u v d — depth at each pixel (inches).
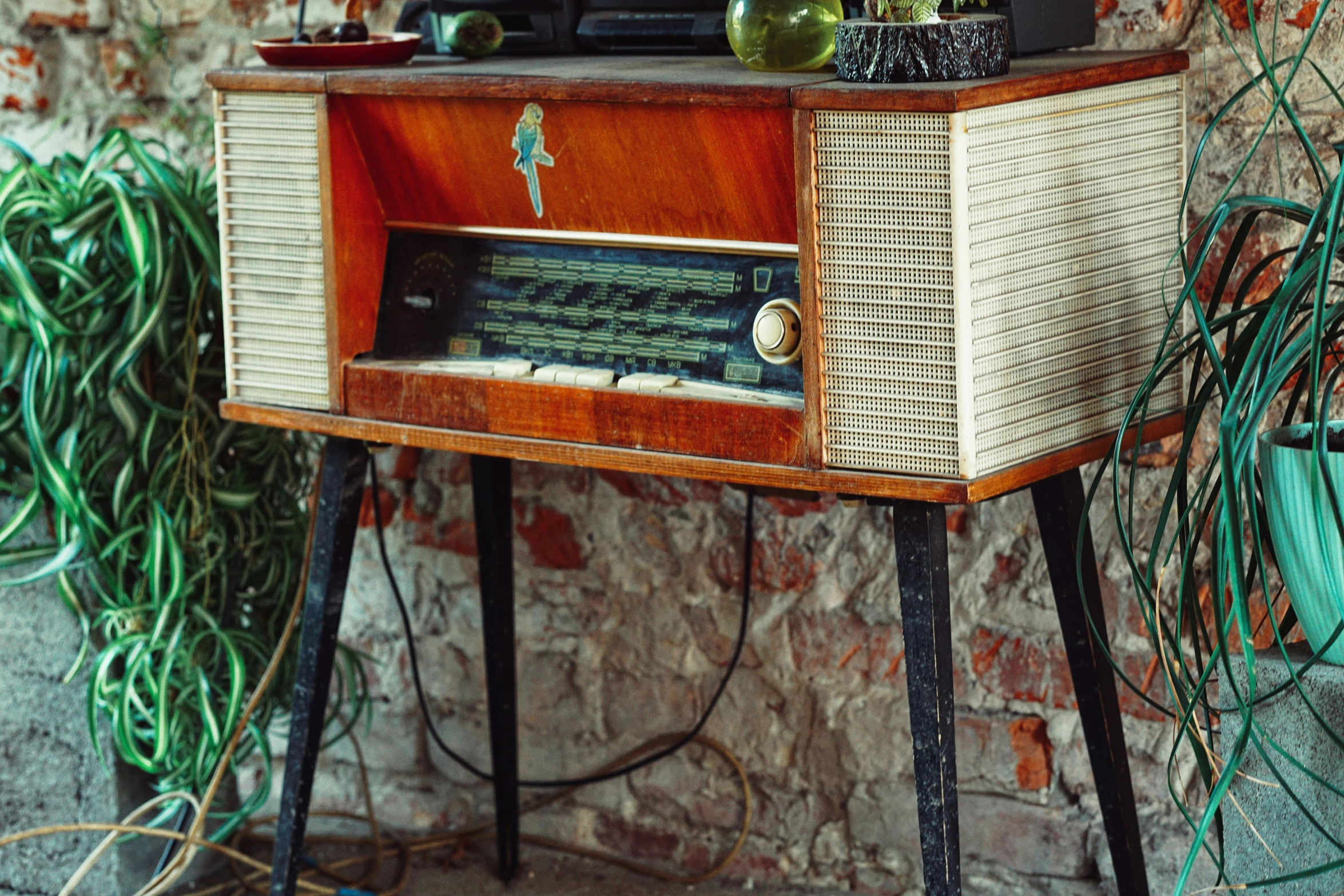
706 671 80.5
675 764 82.1
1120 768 63.6
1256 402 47.3
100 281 74.3
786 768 79.3
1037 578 72.0
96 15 87.7
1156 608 51.6
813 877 79.5
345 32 62.6
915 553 51.3
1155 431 57.8
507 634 79.0
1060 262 52.6
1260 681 50.9
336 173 60.3
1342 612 46.9
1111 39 65.4
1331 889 49.8
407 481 85.4
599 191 56.4
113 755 78.2
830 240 50.3
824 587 76.7
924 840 53.0
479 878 82.0
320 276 61.3
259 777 90.4
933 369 49.2
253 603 81.7
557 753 85.0
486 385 58.2
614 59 62.7
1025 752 73.7
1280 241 63.7
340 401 61.8
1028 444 52.2
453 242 61.2
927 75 49.2
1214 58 63.7
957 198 47.3
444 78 56.8
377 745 88.8
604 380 55.9
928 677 51.9
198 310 75.2
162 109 88.0
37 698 78.8
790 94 49.5
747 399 53.1
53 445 74.4
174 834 73.6
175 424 77.2
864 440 51.0
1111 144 54.5
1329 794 49.3
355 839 87.0
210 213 78.1
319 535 64.7
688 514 79.3
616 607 82.1
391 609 87.3
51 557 76.6
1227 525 49.5
